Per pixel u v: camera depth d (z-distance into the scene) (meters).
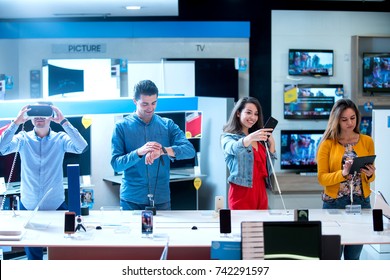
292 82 7.84
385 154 5.46
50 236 3.31
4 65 7.75
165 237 3.28
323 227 3.50
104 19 7.97
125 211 3.92
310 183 7.45
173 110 5.23
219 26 7.81
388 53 7.66
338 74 7.89
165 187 4.00
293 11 7.81
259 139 3.72
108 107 5.00
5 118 4.80
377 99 7.70
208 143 6.11
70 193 3.60
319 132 7.63
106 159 5.80
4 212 3.94
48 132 4.06
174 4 6.82
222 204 3.85
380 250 5.15
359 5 7.97
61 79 7.14
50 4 6.78
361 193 3.99
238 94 7.86
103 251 3.30
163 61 7.48
